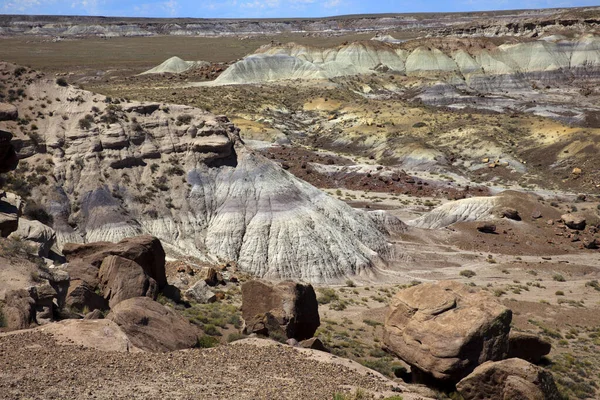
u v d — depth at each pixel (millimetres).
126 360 20500
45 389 16797
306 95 193875
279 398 18469
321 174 124688
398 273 70812
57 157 65625
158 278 41094
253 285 32656
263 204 69125
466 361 26734
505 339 27094
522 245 86562
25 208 59281
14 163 35875
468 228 90625
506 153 138250
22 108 68188
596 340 50562
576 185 121312
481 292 29016
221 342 28266
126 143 68938
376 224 82750
